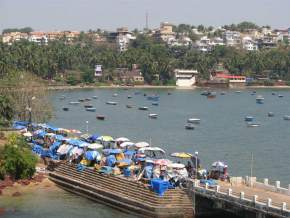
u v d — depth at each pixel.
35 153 117.12
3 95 152.12
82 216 86.44
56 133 136.62
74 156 108.38
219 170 96.81
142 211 86.12
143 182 91.25
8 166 103.25
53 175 106.12
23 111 161.12
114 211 89.31
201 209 86.00
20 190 99.75
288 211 72.62
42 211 88.62
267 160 146.50
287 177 125.69
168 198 85.50
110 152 107.19
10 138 116.94
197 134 196.38
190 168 98.00
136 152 110.56
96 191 95.44
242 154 155.38
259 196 81.81
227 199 80.94
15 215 86.44
